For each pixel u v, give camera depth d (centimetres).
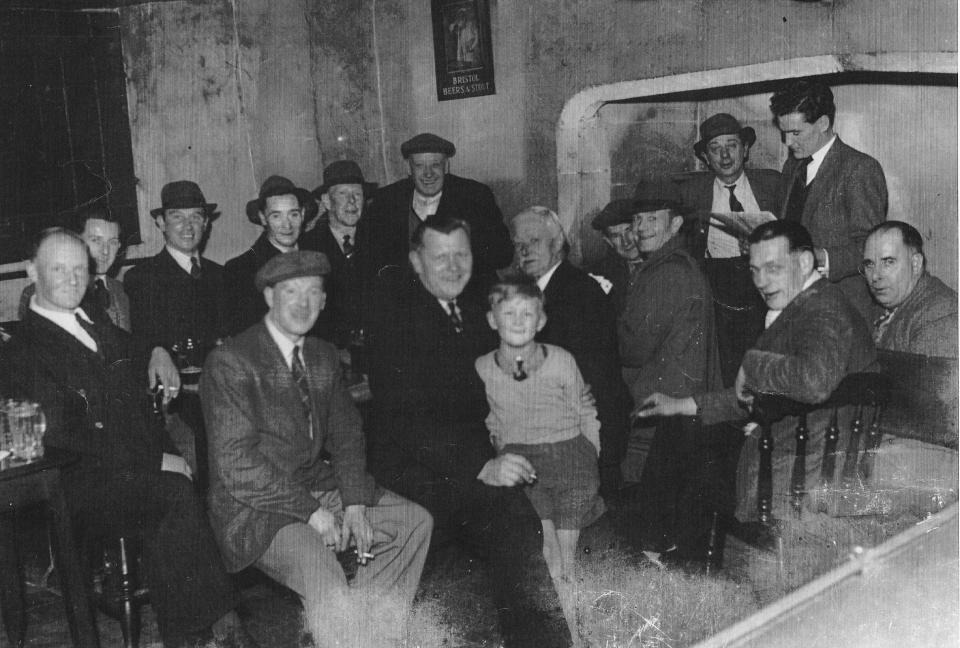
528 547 289
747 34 394
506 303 311
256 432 287
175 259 411
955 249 389
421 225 320
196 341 397
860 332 332
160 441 316
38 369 293
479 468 303
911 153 394
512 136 473
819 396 323
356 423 312
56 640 313
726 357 400
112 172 412
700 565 343
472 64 477
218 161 459
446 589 341
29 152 379
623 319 371
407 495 314
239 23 459
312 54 491
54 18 387
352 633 282
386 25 504
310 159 500
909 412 351
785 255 330
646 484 349
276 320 296
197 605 282
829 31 373
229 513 284
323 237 455
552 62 452
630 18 425
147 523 289
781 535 336
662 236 375
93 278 348
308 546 279
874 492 340
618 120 450
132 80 419
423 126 504
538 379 317
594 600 333
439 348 318
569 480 316
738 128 416
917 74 378
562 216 461
